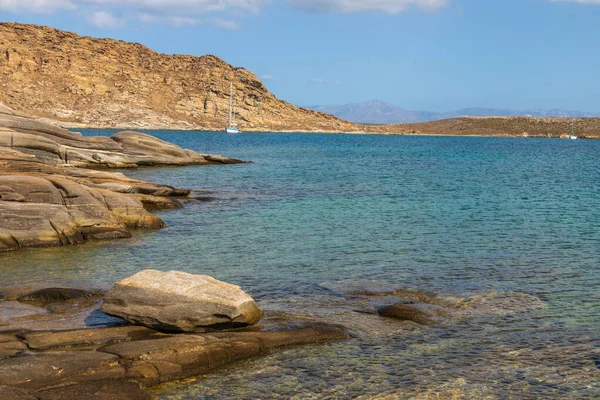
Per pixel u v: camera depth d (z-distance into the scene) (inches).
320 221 1156.5
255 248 908.6
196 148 4478.3
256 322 542.6
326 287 689.6
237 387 437.1
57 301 613.9
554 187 1876.2
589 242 978.7
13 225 893.2
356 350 506.9
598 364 487.5
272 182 1911.9
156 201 1285.7
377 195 1593.3
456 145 6402.6
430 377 460.4
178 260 827.4
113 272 756.0
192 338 486.3
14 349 455.2
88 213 974.4
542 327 569.3
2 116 1809.8
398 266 804.6
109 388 401.7
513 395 434.9
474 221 1180.5
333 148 4913.9
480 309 617.0
